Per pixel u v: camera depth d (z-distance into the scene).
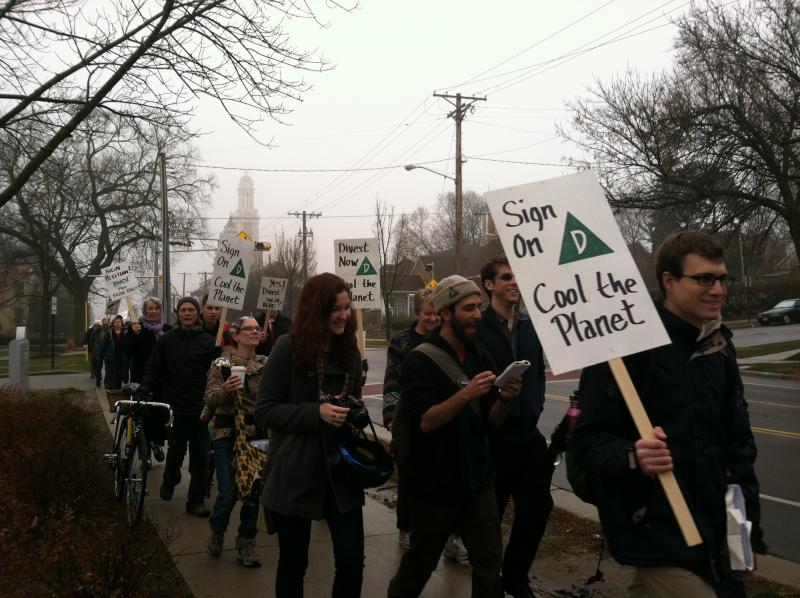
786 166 19.95
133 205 41.66
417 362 3.73
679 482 2.56
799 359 23.89
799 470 8.67
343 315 3.75
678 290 2.68
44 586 4.25
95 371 21.48
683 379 2.62
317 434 3.63
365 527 6.19
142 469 5.97
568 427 3.71
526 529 4.28
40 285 58.84
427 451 3.64
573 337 2.79
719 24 20.11
